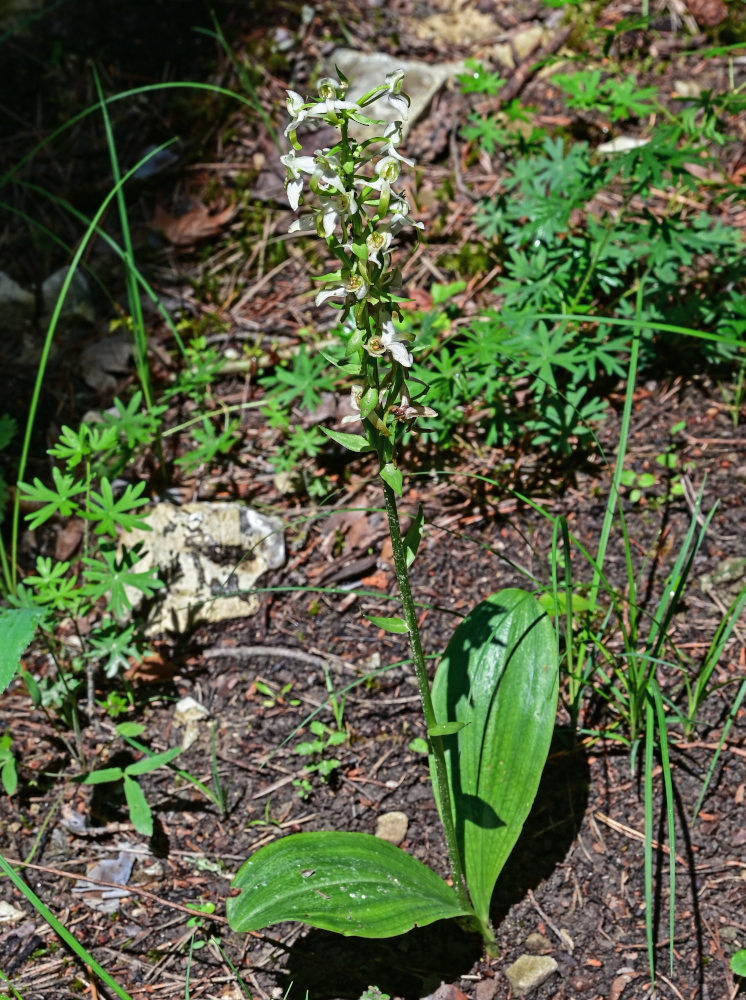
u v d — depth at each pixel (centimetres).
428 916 72
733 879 77
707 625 88
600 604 89
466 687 76
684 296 102
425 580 93
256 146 120
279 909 71
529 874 79
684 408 99
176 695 89
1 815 84
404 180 115
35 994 76
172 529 93
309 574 94
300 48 126
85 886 81
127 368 107
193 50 127
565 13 128
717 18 125
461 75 108
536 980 75
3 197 117
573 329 97
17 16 128
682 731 83
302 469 99
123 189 117
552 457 98
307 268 112
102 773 81
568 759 83
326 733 86
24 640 75
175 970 77
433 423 95
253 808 83
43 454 103
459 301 106
